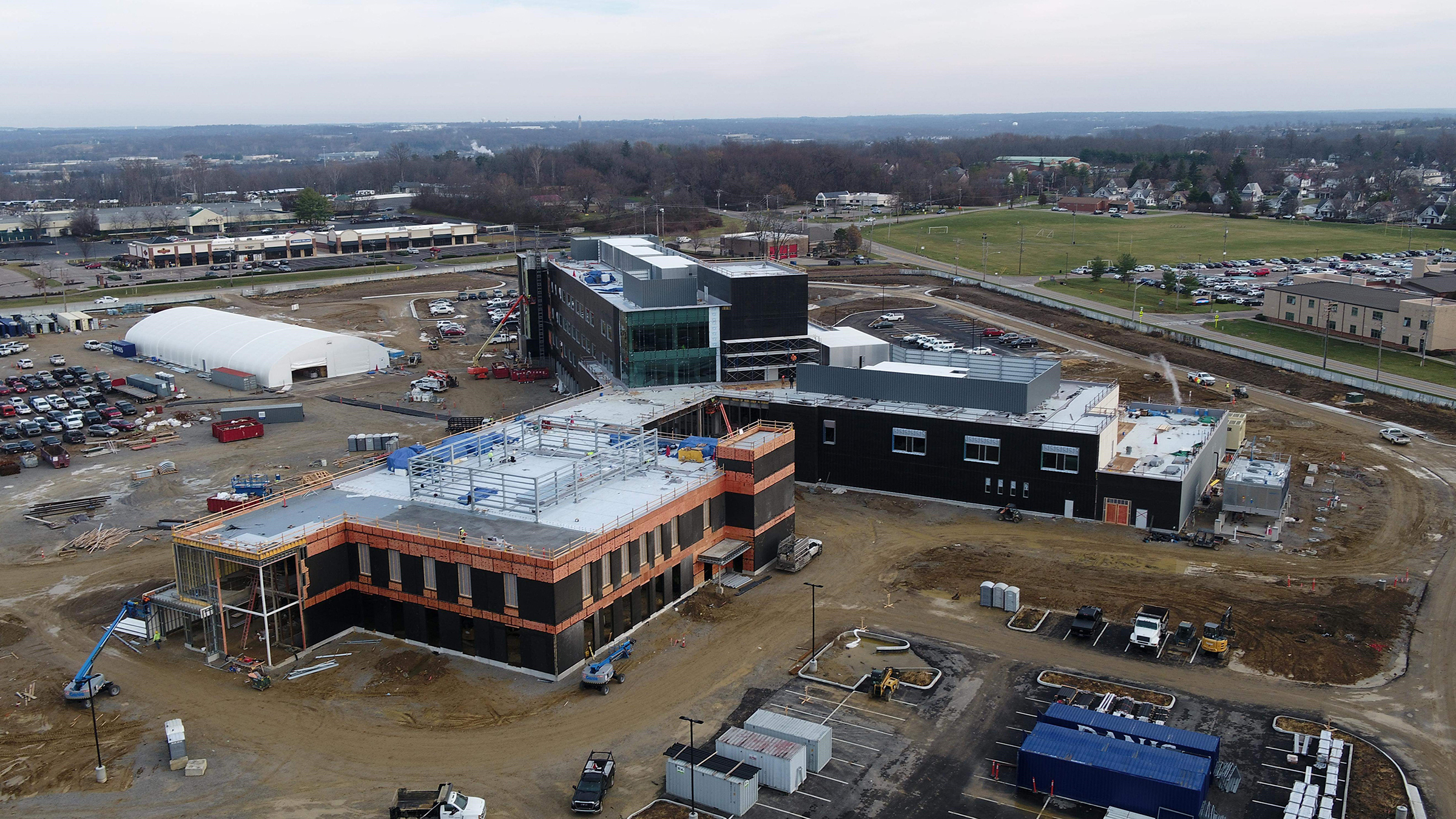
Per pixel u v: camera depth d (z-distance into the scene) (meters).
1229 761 58.12
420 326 195.50
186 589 71.94
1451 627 75.06
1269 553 88.88
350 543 73.88
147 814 55.06
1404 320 162.50
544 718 63.81
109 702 66.06
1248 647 71.81
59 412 137.75
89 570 87.75
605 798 55.94
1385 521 96.38
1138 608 78.00
